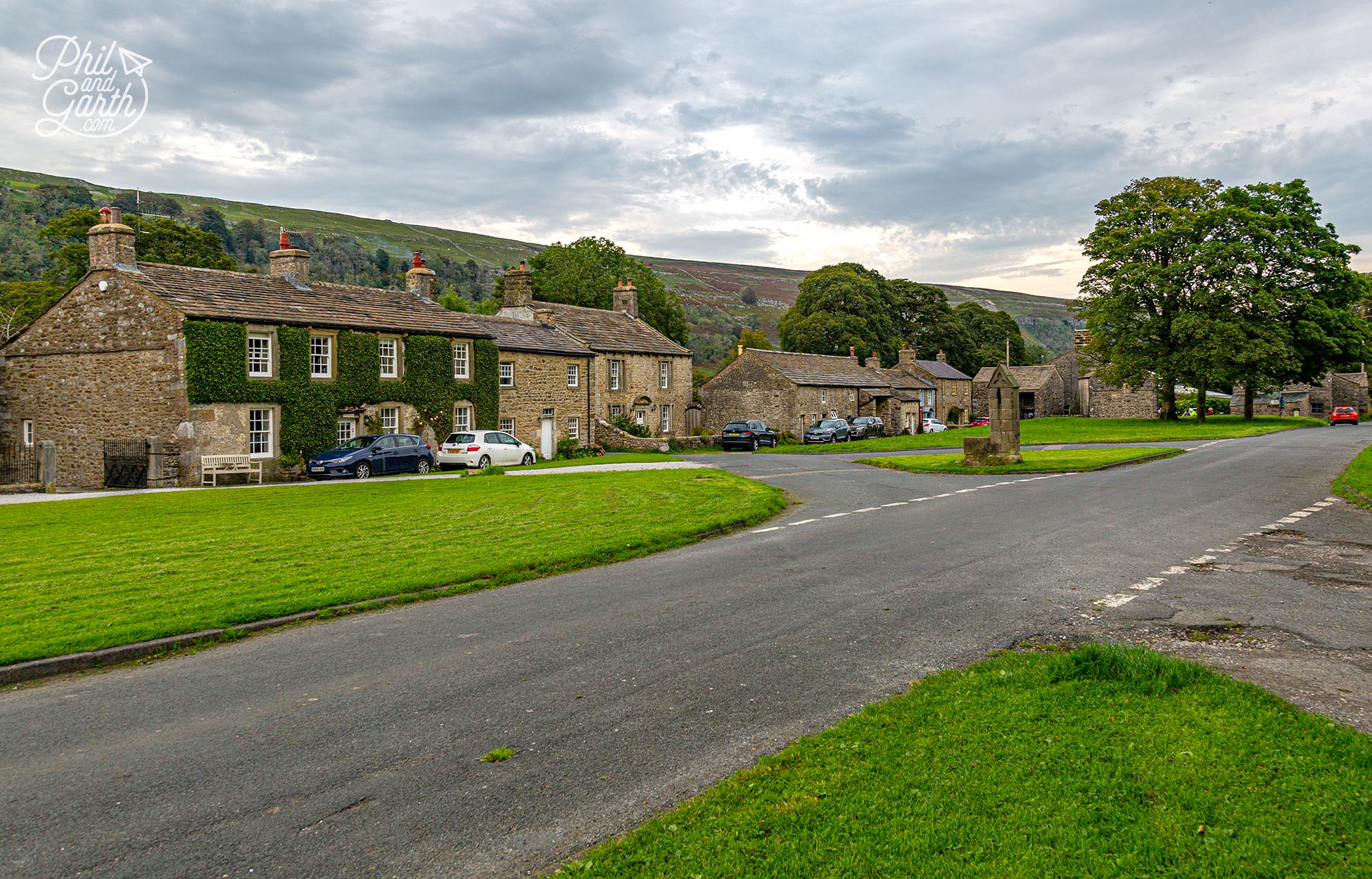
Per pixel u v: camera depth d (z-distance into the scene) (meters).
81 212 51.50
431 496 20.92
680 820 4.31
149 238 51.38
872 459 32.47
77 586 10.37
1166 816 4.10
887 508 17.52
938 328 95.38
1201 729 5.07
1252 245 57.22
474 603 9.75
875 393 63.66
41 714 6.45
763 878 3.76
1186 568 10.47
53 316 31.00
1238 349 55.09
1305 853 3.73
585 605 9.38
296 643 8.27
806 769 4.80
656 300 72.31
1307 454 29.08
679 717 5.88
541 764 5.19
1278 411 84.88
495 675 6.96
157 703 6.62
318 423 31.25
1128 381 62.81
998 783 4.52
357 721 6.04
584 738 5.58
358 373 32.72
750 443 46.31
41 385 31.38
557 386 43.31
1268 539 12.55
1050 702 5.62
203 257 53.59
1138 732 5.07
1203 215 58.09
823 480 24.70
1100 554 11.50
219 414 28.41
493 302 83.62
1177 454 31.86
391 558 12.04
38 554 12.70
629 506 17.75
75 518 17.22
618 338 51.16
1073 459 29.03
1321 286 58.09
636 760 5.20
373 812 4.65
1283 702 5.50
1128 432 50.91
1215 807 4.16
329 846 4.30
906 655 7.08
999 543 12.54
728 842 4.07
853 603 8.98
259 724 6.05
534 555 12.11
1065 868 3.73
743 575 10.71
